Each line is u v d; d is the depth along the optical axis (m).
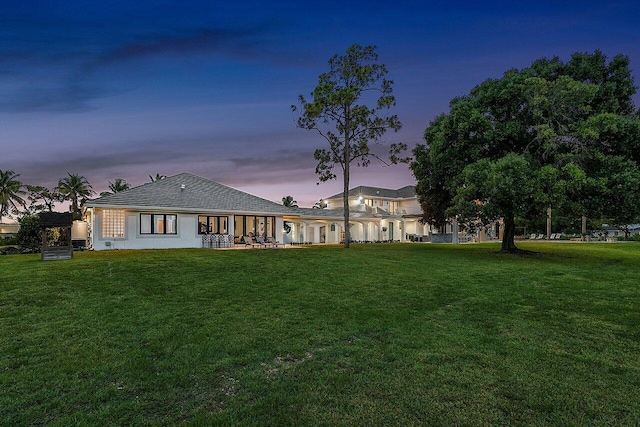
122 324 5.89
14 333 5.41
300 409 3.30
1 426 2.98
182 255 15.59
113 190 57.91
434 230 39.47
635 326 6.05
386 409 3.31
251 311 6.79
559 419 3.14
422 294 8.52
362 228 36.69
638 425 3.05
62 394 3.56
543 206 15.00
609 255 19.08
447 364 4.37
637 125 14.39
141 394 3.59
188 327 5.78
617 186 13.97
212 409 3.30
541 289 9.30
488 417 3.17
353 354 4.71
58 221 14.52
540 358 4.59
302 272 11.38
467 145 18.23
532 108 16.91
